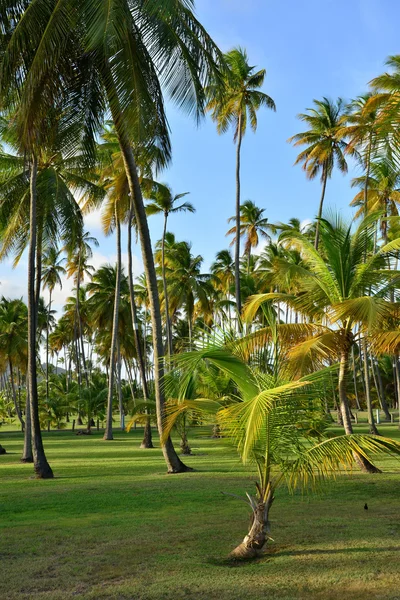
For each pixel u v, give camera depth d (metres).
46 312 66.12
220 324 8.25
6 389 77.44
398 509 10.54
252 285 50.75
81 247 22.52
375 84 14.24
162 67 13.17
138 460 22.39
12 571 6.95
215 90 14.01
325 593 5.78
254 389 7.84
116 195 27.56
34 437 17.16
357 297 16.31
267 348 8.34
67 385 64.56
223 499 11.90
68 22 12.22
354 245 16.59
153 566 7.01
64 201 19.69
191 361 7.80
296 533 8.55
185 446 24.61
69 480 16.09
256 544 7.38
